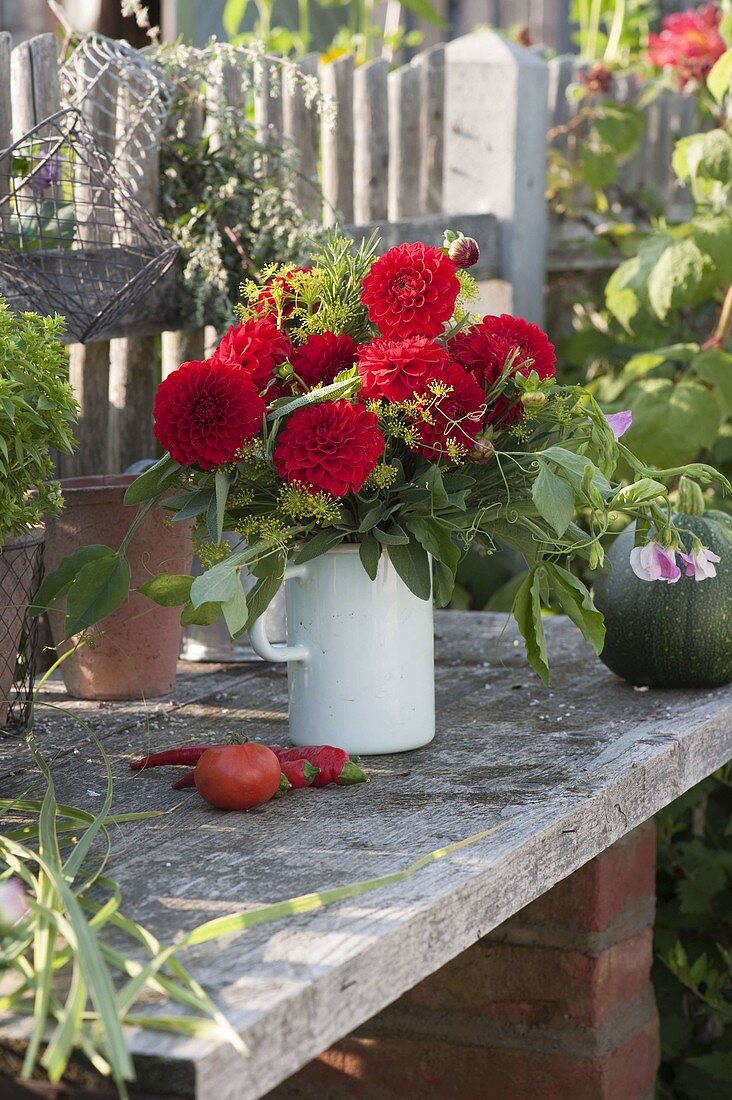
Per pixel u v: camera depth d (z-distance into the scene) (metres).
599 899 1.67
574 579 1.35
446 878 1.01
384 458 1.32
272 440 1.26
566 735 1.47
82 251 1.83
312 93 2.20
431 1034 1.74
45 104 1.90
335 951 0.88
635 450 2.81
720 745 1.58
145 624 1.65
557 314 3.64
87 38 2.01
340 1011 0.86
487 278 3.22
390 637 1.38
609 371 3.53
